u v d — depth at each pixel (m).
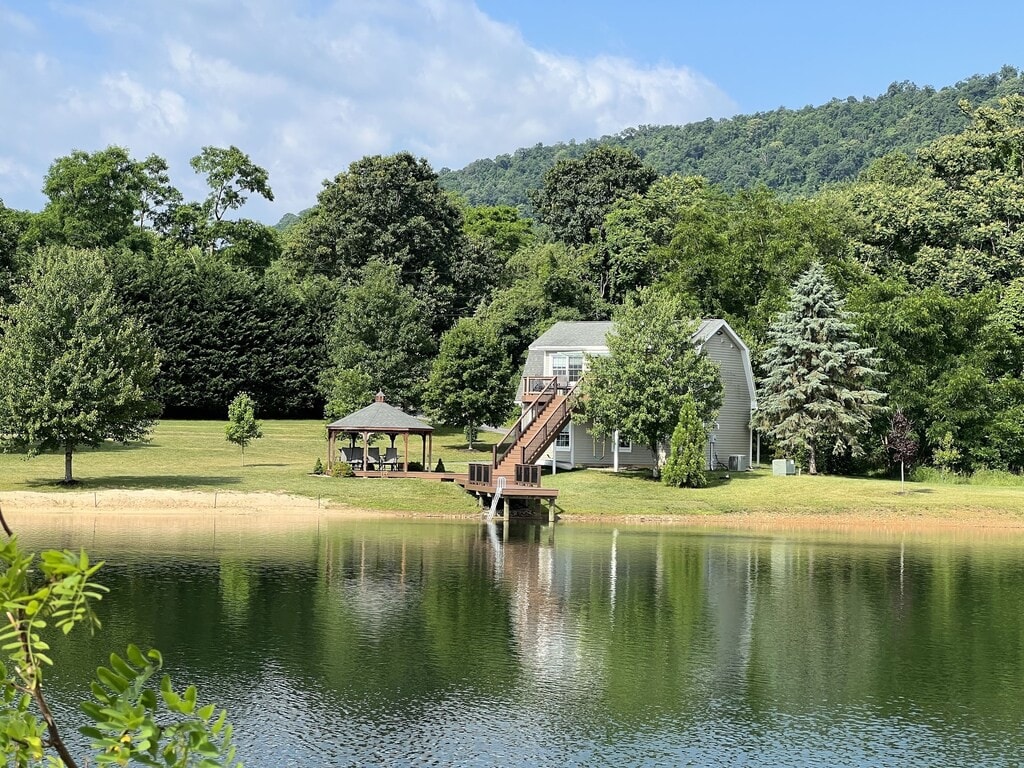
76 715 19.44
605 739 19.30
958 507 55.00
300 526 47.44
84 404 51.66
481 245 107.06
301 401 87.94
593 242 118.88
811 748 19.14
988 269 86.00
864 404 63.34
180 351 83.69
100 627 6.86
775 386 65.44
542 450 59.84
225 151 105.38
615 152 124.31
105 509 50.22
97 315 52.09
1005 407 68.94
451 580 34.38
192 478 57.72
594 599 31.88
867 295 71.75
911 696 22.42
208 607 29.20
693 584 34.75
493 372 75.56
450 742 18.91
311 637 26.08
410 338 81.75
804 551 43.03
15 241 80.44
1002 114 97.06
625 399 58.22
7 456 65.00
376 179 101.62
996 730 20.30
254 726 19.41
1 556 6.43
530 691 22.16
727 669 24.25
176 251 95.38
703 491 57.41
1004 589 34.75
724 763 18.27
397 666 23.69
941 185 93.19
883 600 32.62
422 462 68.88
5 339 52.47
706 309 80.62
